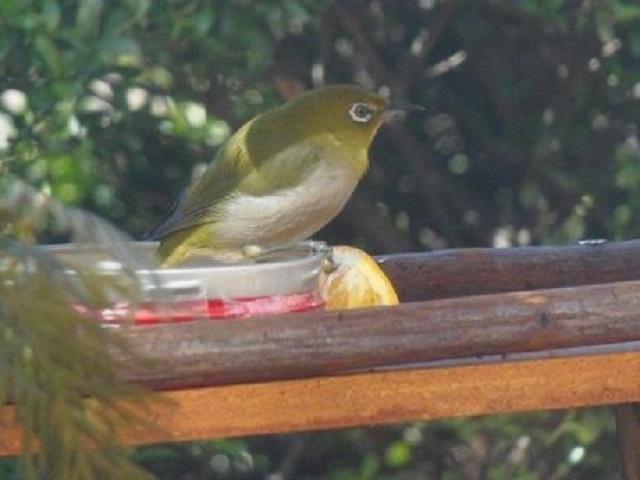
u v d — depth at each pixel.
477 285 7.70
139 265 4.31
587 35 12.91
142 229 12.49
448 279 7.68
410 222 13.71
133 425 4.40
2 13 10.62
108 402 4.32
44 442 4.23
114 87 11.35
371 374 5.80
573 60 13.08
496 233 13.67
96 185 11.33
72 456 4.23
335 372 5.73
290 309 5.99
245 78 12.05
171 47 11.62
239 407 5.74
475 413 5.89
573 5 12.70
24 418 4.21
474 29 13.41
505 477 12.59
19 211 4.23
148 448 11.91
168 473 13.00
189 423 5.71
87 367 4.23
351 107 8.55
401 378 5.82
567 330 5.72
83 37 10.77
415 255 7.72
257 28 11.53
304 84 12.97
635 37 12.29
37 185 10.99
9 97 11.08
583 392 5.93
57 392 4.19
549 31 13.09
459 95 13.67
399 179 13.70
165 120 11.95
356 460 13.44
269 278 5.96
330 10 12.95
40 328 4.15
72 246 4.54
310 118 8.48
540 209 13.41
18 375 4.16
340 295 6.73
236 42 11.54
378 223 13.60
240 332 5.56
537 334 5.70
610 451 12.36
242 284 5.92
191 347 5.52
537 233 13.41
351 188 8.61
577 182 13.15
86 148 11.17
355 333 5.63
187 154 12.52
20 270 4.16
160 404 4.85
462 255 7.69
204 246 8.27
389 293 6.79
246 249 8.33
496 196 13.70
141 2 10.76
